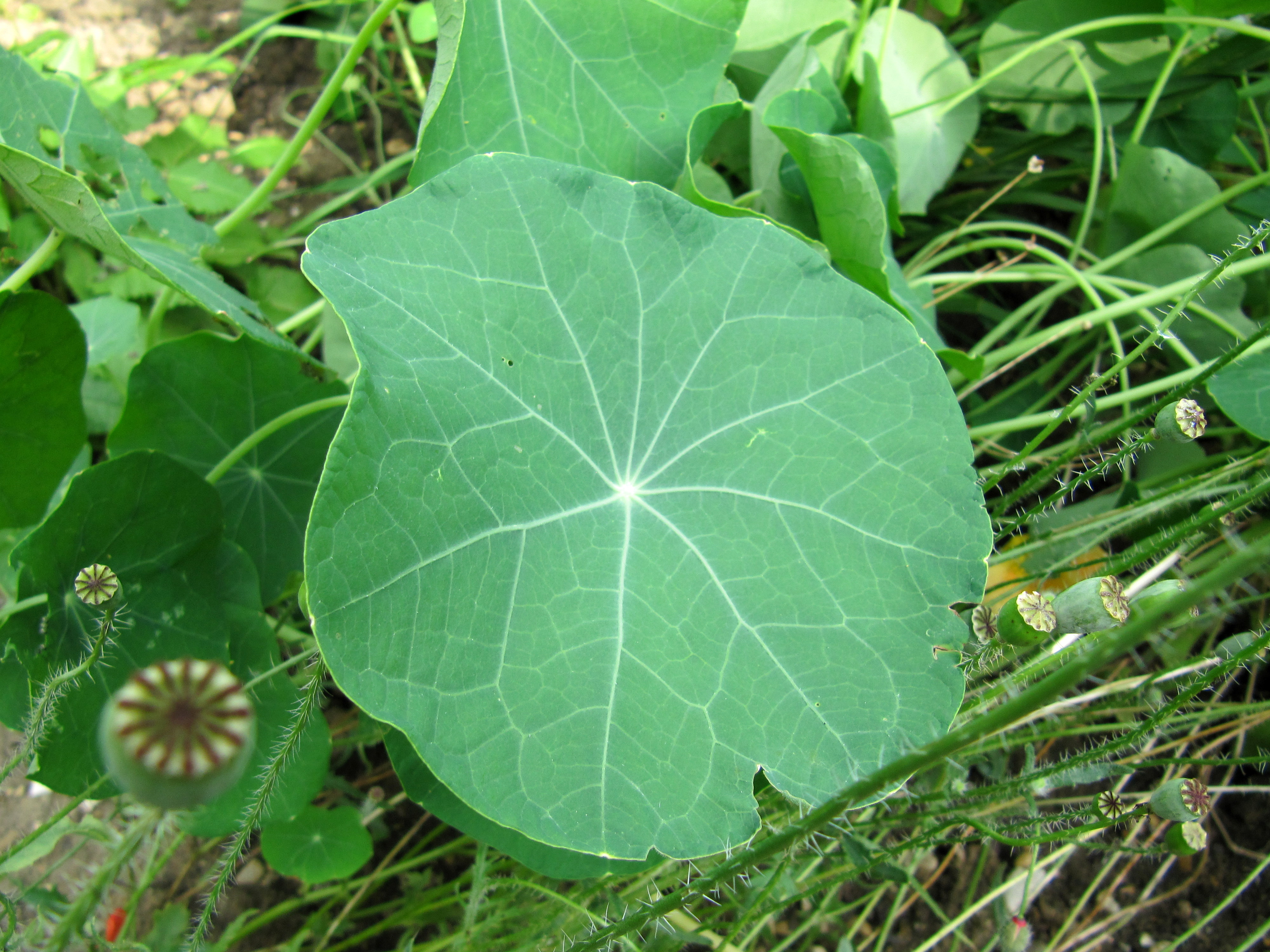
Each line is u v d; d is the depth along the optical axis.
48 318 0.26
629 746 0.22
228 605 0.29
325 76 0.48
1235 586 0.32
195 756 0.13
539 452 0.24
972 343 0.43
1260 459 0.26
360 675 0.20
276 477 0.32
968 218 0.38
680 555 0.24
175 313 0.40
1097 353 0.37
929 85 0.38
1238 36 0.38
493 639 0.22
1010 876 0.32
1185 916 0.32
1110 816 0.21
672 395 0.26
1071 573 0.32
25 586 0.24
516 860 0.26
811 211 0.34
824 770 0.23
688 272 0.26
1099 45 0.39
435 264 0.24
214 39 0.49
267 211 0.44
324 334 0.38
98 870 0.27
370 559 0.21
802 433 0.26
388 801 0.33
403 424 0.22
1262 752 0.32
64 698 0.25
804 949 0.31
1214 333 0.35
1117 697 0.25
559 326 0.25
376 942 0.31
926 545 0.25
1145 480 0.34
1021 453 0.27
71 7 0.48
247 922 0.31
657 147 0.31
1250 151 0.43
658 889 0.25
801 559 0.25
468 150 0.28
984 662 0.23
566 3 0.30
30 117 0.27
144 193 0.31
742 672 0.23
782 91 0.34
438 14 0.28
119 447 0.30
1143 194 0.37
